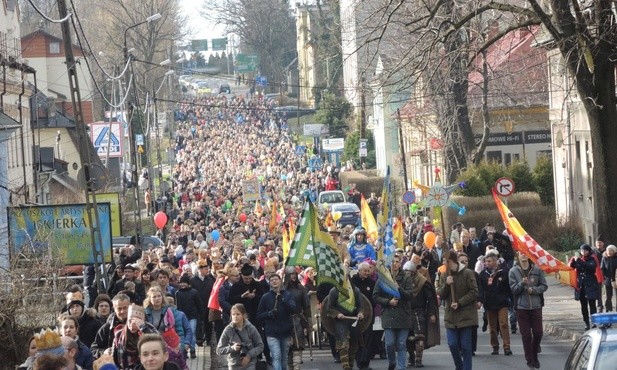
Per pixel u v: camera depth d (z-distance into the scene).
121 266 29.97
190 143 151.50
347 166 110.25
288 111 178.25
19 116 57.16
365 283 26.02
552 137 61.66
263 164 132.88
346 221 75.62
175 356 14.92
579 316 34.69
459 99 59.91
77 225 33.47
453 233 40.84
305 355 28.77
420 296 25.67
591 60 33.94
